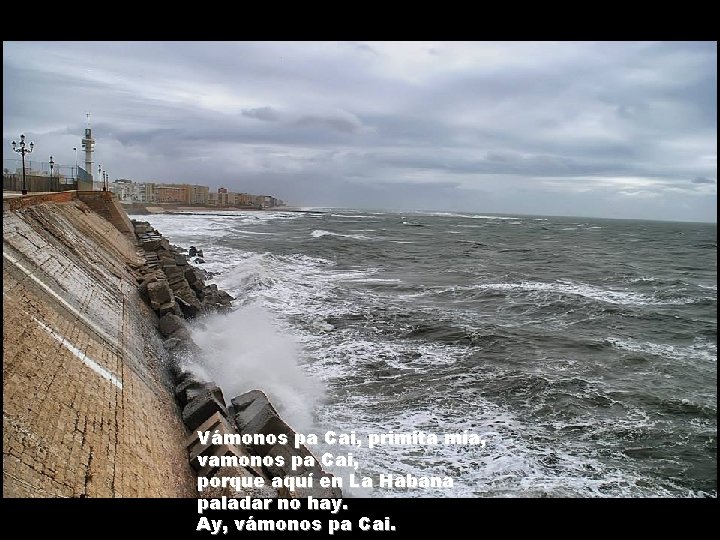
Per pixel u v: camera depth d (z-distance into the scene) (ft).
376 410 44.19
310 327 67.72
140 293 62.90
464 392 48.16
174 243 162.09
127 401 30.96
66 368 28.53
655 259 172.04
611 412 44.91
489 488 33.47
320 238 216.13
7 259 35.83
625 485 34.63
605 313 79.30
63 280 43.04
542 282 109.40
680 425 42.91
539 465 36.58
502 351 59.88
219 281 99.04
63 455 22.03
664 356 59.77
